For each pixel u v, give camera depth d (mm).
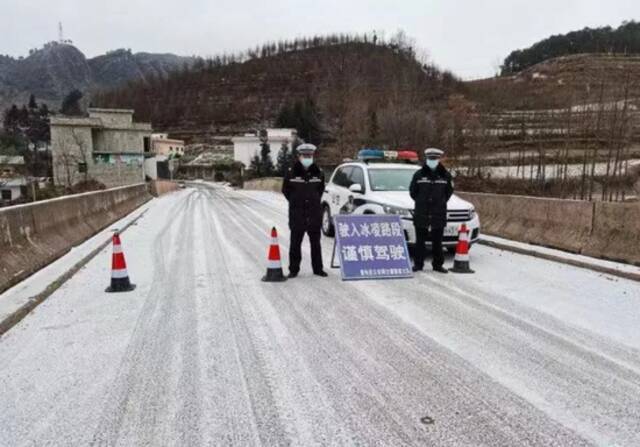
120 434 3023
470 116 39781
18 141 60625
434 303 5828
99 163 50844
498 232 10844
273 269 6922
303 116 68688
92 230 11445
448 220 8328
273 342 4527
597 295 6211
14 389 3607
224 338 4629
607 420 3211
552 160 34031
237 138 89688
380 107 49375
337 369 3955
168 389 3607
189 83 136625
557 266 8062
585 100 35375
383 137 40219
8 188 45906
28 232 7582
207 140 113688
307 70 117438
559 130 38500
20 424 3135
